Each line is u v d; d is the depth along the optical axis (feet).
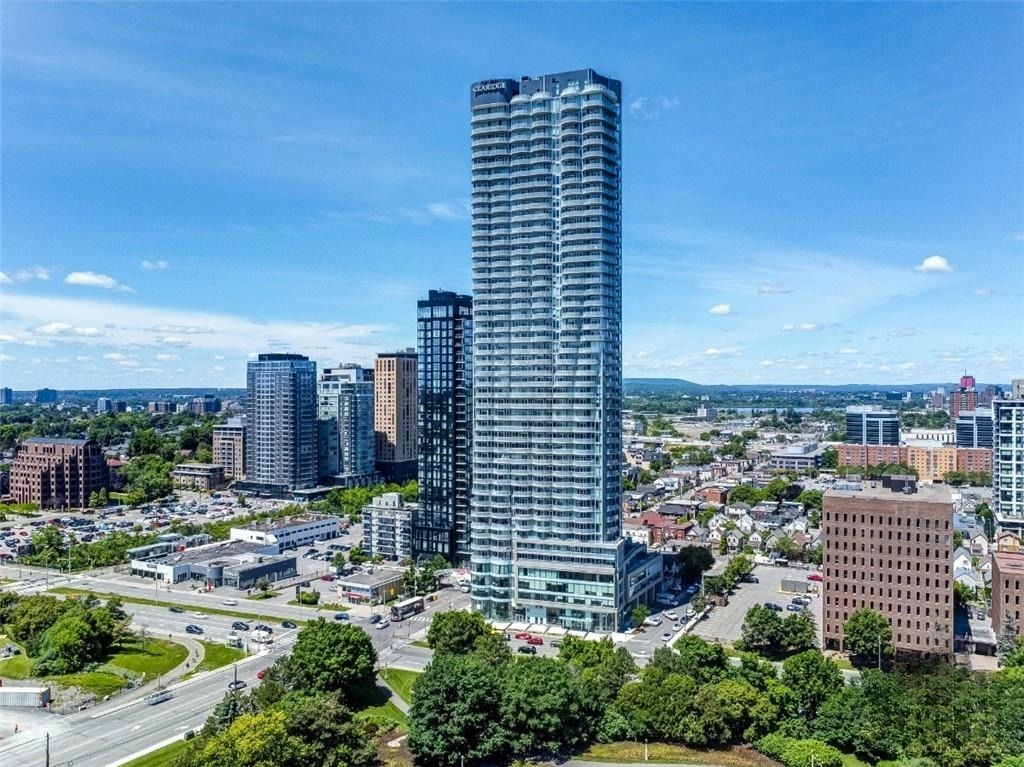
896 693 584.81
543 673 586.04
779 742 555.28
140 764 549.95
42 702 649.61
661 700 584.40
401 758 554.05
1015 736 539.70
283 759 480.23
